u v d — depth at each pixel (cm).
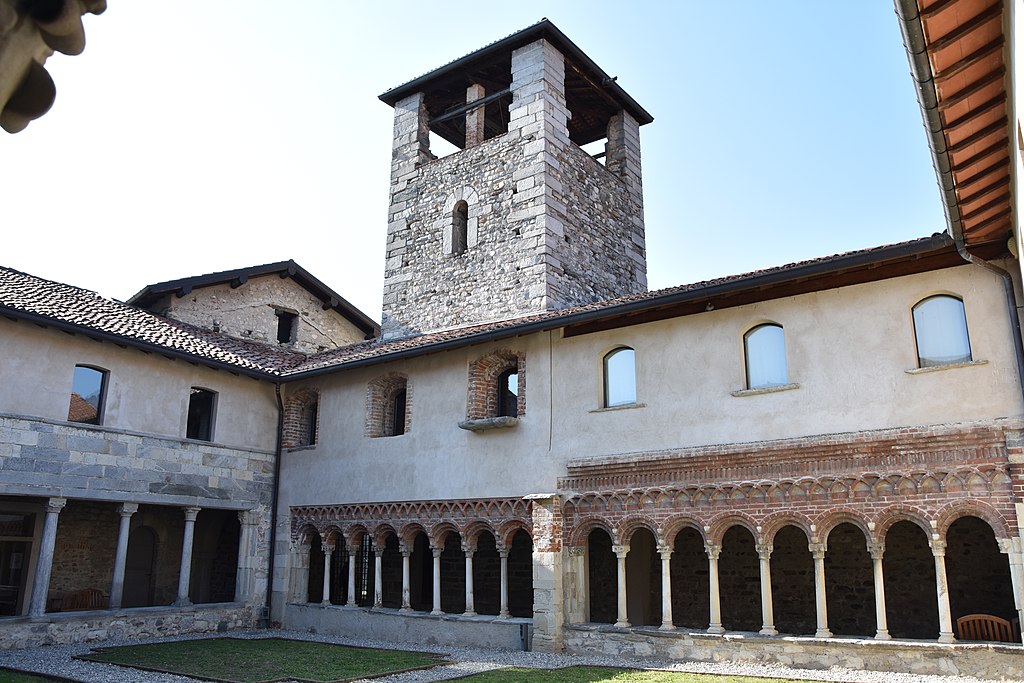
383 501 1812
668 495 1409
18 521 1786
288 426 2078
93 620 1631
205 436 1956
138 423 1778
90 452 1672
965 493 1147
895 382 1241
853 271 1308
